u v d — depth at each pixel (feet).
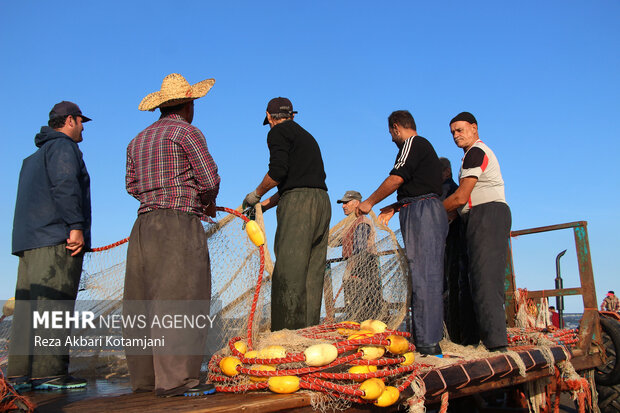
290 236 13.78
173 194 10.57
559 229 17.85
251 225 11.18
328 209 14.64
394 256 14.82
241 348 10.55
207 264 10.72
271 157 14.14
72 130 12.96
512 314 18.30
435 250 13.53
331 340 10.91
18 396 7.95
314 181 14.25
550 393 15.98
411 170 13.96
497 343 13.47
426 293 13.34
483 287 13.96
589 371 16.84
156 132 10.94
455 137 15.99
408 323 15.37
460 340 16.57
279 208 14.35
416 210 13.76
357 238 15.26
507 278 18.60
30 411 8.04
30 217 11.84
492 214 14.39
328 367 9.41
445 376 11.08
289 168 14.28
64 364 11.64
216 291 12.25
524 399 17.17
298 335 11.25
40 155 12.24
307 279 14.38
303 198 14.01
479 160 14.60
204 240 10.73
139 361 10.65
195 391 9.61
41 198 11.94
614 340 16.62
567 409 21.26
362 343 9.83
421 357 12.71
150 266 10.16
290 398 8.78
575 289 17.34
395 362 10.16
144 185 10.71
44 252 11.69
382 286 14.85
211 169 10.92
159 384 9.59
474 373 11.78
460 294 16.25
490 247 14.17
